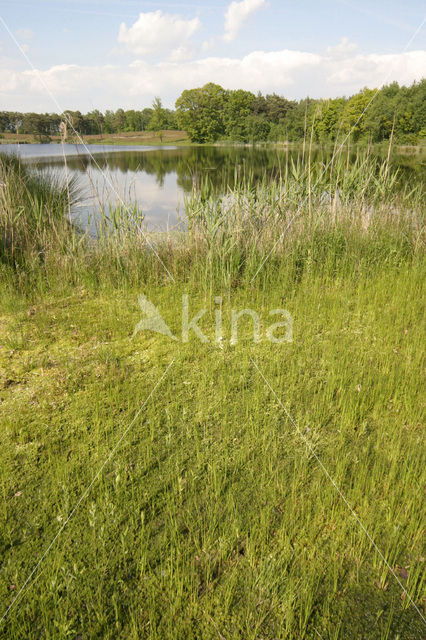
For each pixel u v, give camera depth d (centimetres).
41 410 358
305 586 224
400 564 240
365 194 801
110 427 337
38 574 225
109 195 679
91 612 211
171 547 237
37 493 276
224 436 328
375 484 287
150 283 641
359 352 451
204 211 692
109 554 237
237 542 249
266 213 714
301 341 481
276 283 626
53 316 538
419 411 354
